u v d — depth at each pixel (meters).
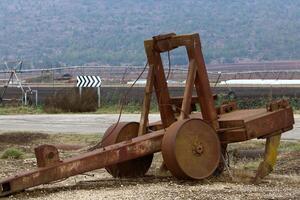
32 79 71.81
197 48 14.08
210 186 13.17
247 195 12.30
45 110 41.62
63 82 67.38
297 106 40.09
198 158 13.52
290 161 18.31
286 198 12.09
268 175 15.41
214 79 64.81
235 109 15.41
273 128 14.36
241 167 16.42
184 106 13.85
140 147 13.44
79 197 12.15
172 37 14.20
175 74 60.31
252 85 55.66
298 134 25.72
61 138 26.50
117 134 14.37
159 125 14.72
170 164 13.36
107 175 15.27
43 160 12.59
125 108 40.91
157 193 12.38
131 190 12.74
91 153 13.05
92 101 41.72
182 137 13.34
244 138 13.91
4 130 29.91
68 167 12.73
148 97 14.37
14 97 50.06
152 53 14.37
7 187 12.30
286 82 59.97
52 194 12.52
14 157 19.86
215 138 13.74
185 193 12.36
